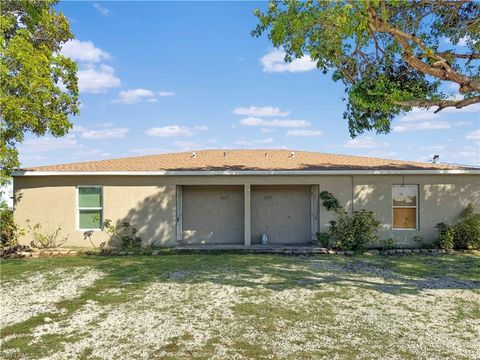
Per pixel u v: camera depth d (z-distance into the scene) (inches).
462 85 334.0
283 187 636.1
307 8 323.0
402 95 361.4
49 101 565.3
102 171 569.9
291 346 219.6
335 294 327.0
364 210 565.0
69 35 652.7
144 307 292.0
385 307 292.2
